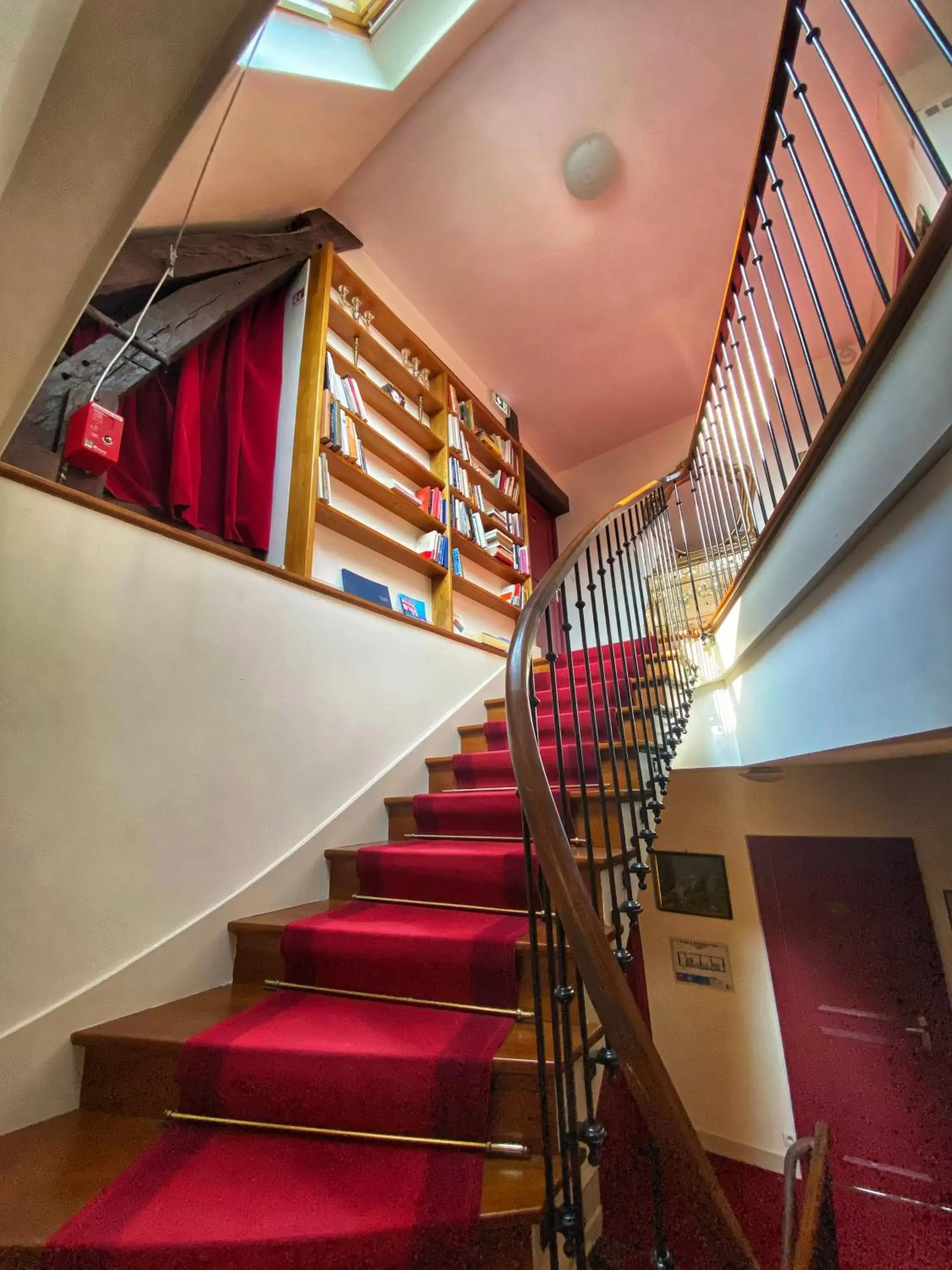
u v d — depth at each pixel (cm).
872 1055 273
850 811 302
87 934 129
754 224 172
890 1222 249
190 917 151
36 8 59
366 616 239
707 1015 321
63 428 164
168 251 227
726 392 237
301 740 196
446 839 203
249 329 272
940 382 88
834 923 296
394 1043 113
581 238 346
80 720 135
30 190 73
